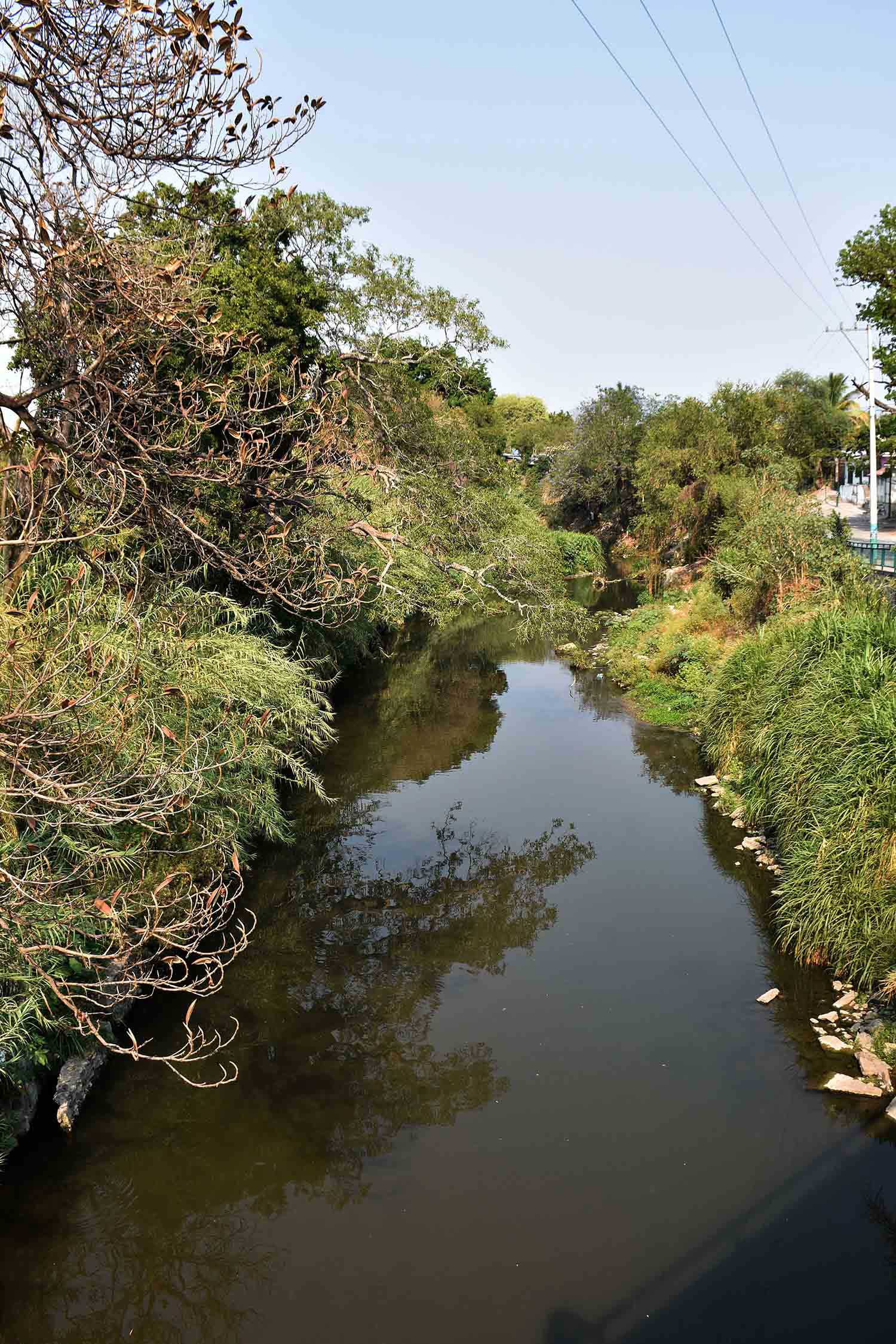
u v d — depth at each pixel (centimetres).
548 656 2419
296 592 711
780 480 2550
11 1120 587
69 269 546
